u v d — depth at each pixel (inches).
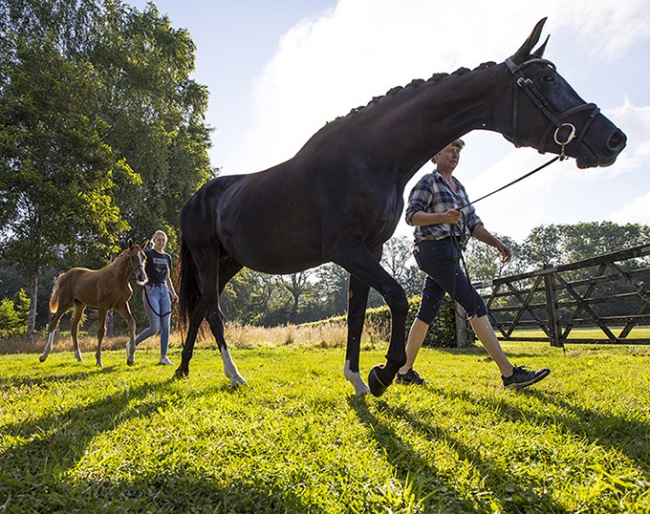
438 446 79.4
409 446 79.5
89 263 764.6
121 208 856.3
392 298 105.0
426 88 118.3
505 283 374.3
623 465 68.6
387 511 55.9
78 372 213.0
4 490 63.4
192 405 112.8
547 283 325.7
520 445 77.2
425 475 67.7
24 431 93.7
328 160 118.3
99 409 112.8
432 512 56.3
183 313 181.0
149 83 890.1
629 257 255.4
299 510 57.1
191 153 1016.2
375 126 118.9
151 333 260.8
